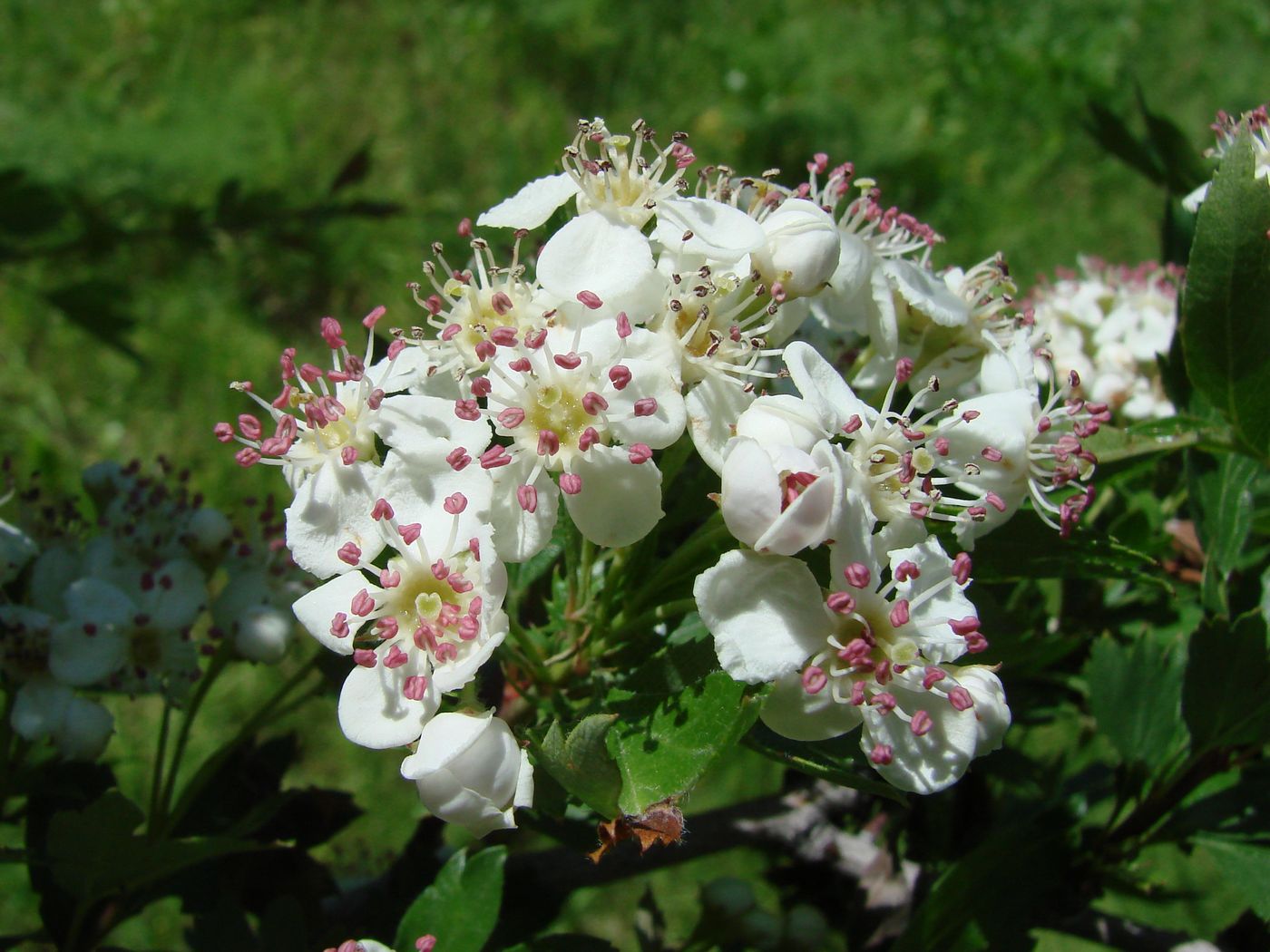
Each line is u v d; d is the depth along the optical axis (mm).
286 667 235
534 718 83
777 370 83
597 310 77
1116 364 126
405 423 75
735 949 116
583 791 64
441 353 79
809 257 79
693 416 75
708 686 67
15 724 91
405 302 258
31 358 275
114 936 201
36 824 98
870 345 89
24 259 161
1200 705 92
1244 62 407
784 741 75
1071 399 89
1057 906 94
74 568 99
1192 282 87
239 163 319
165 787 97
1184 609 116
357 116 342
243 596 98
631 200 82
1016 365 87
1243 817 94
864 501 70
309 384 79
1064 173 363
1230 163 85
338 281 296
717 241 77
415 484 74
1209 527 98
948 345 89
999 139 373
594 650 83
